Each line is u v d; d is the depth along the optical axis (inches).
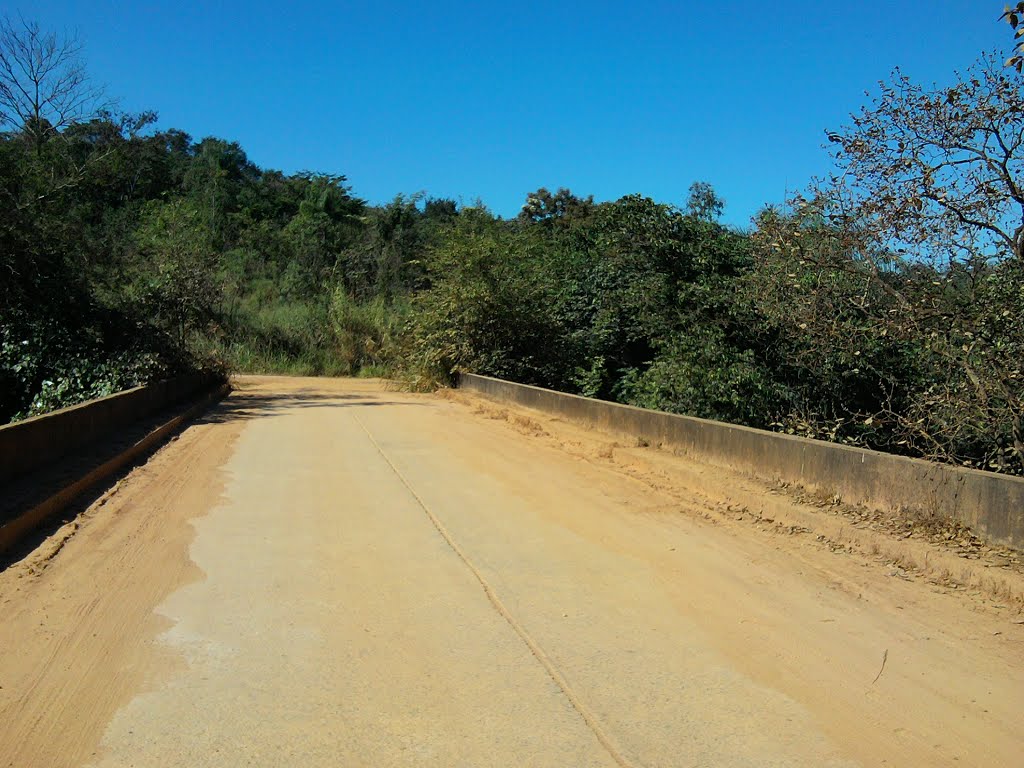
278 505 367.9
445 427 670.5
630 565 279.4
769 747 159.9
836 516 319.3
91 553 286.7
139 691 181.8
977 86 393.1
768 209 488.1
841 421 498.9
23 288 747.4
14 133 824.9
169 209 1393.9
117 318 800.3
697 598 246.1
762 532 324.5
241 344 1640.0
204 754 155.1
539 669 194.7
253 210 2455.7
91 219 1115.9
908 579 263.4
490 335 1054.4
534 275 1074.7
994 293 388.5
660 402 648.4
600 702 178.1
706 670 195.0
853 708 176.7
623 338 950.4
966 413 362.3
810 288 469.4
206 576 262.8
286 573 266.7
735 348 600.4
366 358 1630.2
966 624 225.6
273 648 205.8
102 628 218.1
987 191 390.9
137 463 470.3
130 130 920.3
